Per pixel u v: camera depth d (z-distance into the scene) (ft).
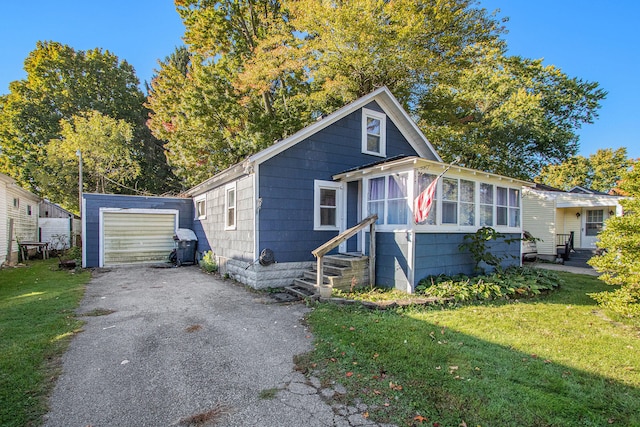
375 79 47.32
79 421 8.41
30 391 9.79
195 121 58.18
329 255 27.50
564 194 48.88
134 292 24.32
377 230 25.43
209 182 35.19
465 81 68.95
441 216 24.61
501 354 12.53
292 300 21.76
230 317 17.83
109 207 39.63
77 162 71.00
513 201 31.78
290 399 9.52
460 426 8.14
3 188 40.83
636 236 17.37
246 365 11.82
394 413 8.75
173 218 43.68
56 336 14.35
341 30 41.96
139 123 95.45
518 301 21.90
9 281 28.94
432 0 43.78
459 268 26.04
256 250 25.46
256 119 54.54
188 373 11.18
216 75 56.08
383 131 33.99
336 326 15.65
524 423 8.27
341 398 9.55
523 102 66.59
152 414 8.78
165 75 74.18
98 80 93.81
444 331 14.97
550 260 48.24
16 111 84.02
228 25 56.65
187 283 28.22
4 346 12.90
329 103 50.90
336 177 29.04
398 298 21.04
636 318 17.35
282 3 51.06
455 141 60.85
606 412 8.82
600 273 35.99
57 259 49.11
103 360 12.16
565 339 14.40
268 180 26.17
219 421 8.48
